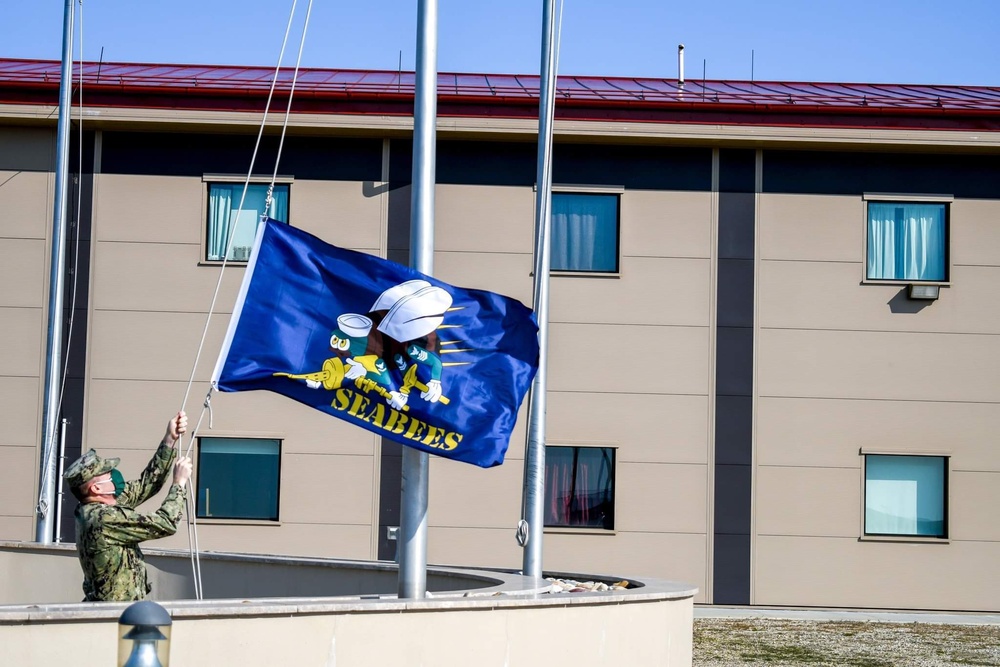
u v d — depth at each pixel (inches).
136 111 768.3
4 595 542.0
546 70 509.7
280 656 244.2
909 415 790.5
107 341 778.2
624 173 796.0
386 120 771.4
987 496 787.4
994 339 796.0
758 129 778.8
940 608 778.8
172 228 786.2
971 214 802.8
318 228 787.4
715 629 659.4
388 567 416.2
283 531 772.6
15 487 770.8
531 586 364.2
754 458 784.3
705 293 792.3
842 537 781.9
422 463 323.0
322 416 777.6
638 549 776.9
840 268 797.2
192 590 483.2
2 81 765.9
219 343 781.3
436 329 319.0
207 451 779.4
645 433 783.7
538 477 470.9
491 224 790.5
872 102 809.5
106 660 225.3
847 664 530.0
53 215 781.9
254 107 771.4
